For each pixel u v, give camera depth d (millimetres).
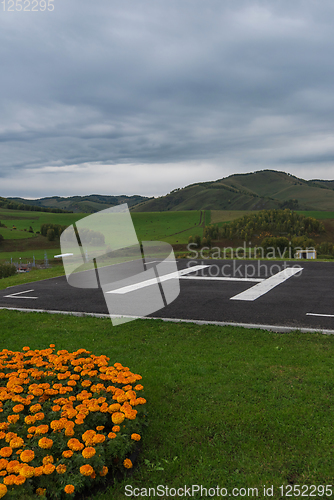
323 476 2600
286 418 3330
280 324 6199
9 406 3373
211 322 6559
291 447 2934
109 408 3170
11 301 9336
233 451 2924
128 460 2732
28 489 2359
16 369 4367
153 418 3473
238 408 3547
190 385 4102
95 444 2736
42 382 3949
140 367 4684
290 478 2598
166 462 2822
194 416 3449
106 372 3998
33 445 2762
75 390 3834
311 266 13703
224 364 4676
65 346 5691
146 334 6133
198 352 5188
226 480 2598
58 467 2484
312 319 6441
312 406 3514
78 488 2414
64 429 2932
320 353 4879
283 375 4238
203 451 2936
